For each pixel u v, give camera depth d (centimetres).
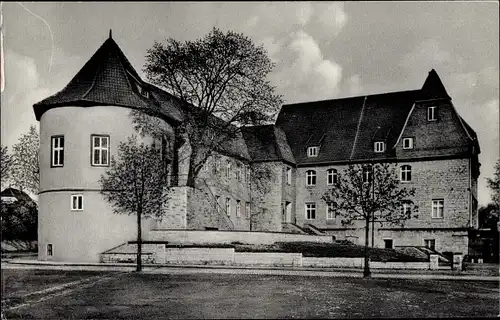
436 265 3191
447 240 4725
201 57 3825
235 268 2988
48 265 3097
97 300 2070
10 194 3847
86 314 1862
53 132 3528
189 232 3475
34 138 3656
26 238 4131
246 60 3922
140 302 2033
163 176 3278
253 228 5128
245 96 3947
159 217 3622
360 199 3022
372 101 5462
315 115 5628
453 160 4775
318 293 2205
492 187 4609
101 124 3506
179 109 3997
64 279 2523
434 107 4919
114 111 3538
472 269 3362
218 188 4559
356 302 2044
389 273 2925
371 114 5391
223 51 3856
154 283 2416
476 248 4669
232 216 4800
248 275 2677
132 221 3488
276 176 5103
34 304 2009
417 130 4966
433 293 2261
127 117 3575
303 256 3170
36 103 3497
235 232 3550
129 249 3322
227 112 3947
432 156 4838
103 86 3588
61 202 3481
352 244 4150
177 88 3878
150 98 3866
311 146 5397
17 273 2705
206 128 4062
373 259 3186
